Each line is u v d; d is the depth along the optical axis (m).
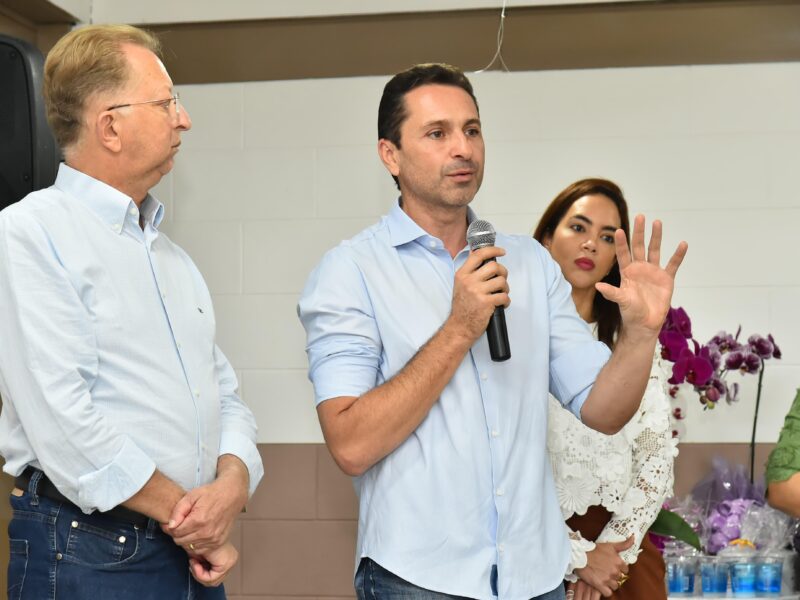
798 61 3.77
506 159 3.84
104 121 2.00
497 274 1.92
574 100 3.83
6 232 1.89
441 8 3.83
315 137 3.91
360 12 3.86
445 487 1.94
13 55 2.50
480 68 3.85
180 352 2.03
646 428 2.52
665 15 3.79
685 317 3.26
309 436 3.83
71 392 1.83
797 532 3.19
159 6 3.91
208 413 2.06
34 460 1.91
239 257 3.91
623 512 2.46
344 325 2.02
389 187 3.88
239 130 3.94
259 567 3.79
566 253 2.87
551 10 3.82
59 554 1.87
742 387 3.68
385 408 1.89
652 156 3.80
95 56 2.01
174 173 3.95
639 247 1.99
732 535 3.19
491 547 1.93
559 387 2.14
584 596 2.42
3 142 2.49
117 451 1.85
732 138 3.78
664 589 2.60
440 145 2.05
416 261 2.09
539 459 2.02
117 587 1.90
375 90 3.90
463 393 1.98
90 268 1.92
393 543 1.92
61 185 2.04
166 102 2.06
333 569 3.77
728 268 3.75
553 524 2.03
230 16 3.89
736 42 3.78
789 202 3.75
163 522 1.90
